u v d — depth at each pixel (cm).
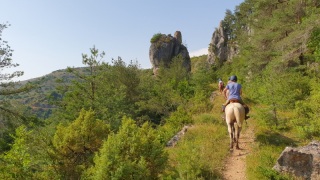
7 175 840
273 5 3041
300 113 1352
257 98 2144
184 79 4600
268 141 1153
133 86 3600
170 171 947
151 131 918
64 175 949
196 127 1485
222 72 6059
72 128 1028
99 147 1019
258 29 3341
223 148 1136
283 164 832
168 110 3177
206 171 898
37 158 938
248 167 920
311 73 2069
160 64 6762
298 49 2191
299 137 1186
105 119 2097
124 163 758
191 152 995
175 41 7919
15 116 2117
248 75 3447
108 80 3347
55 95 2820
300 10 2553
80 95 2534
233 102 1152
